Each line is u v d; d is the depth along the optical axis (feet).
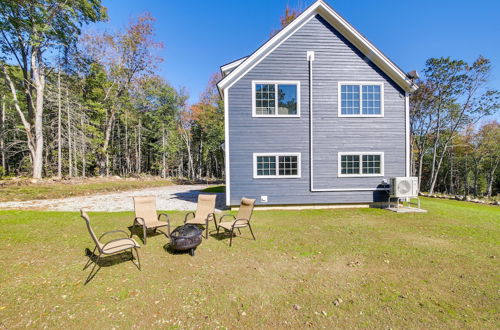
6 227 20.54
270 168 31.60
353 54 32.35
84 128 67.41
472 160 99.25
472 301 9.85
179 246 14.53
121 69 77.41
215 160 132.77
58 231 19.80
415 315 8.87
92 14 58.23
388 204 31.96
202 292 10.63
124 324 8.39
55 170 71.92
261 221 24.64
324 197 32.01
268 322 8.50
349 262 14.03
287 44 31.68
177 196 47.11
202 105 104.42
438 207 32.63
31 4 50.60
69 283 11.36
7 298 9.95
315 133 32.01
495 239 18.37
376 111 32.68
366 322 8.45
